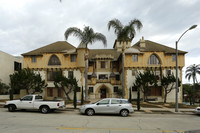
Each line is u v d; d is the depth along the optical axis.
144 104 22.06
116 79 33.41
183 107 19.56
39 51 31.16
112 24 21.31
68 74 29.62
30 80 25.22
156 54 28.59
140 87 26.38
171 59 28.33
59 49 31.44
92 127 8.44
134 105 20.84
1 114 12.66
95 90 31.45
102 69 33.31
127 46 38.31
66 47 32.53
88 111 12.72
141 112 15.17
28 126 8.38
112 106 12.64
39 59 30.09
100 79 32.78
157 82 25.98
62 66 29.61
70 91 28.41
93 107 12.70
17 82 24.56
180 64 28.00
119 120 10.81
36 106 13.66
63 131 7.45
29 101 13.82
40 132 7.18
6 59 32.50
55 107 13.48
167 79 25.55
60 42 34.91
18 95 30.31
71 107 17.56
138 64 28.53
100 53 36.78
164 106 20.25
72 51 30.44
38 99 14.61
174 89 27.62
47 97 29.28
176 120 11.29
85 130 7.73
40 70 29.98
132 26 21.25
